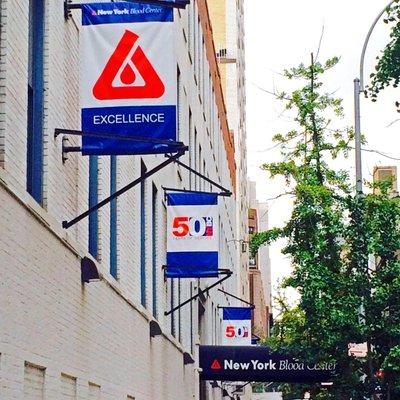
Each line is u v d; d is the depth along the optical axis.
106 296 15.59
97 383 14.73
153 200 22.78
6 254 10.06
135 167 19.30
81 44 12.34
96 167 15.92
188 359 27.80
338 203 22.39
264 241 22.80
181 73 28.72
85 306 13.98
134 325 18.45
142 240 21.03
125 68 12.26
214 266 22.27
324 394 25.62
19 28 11.09
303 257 21.69
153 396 20.95
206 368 31.64
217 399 44.19
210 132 41.66
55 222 12.19
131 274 18.59
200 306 35.75
